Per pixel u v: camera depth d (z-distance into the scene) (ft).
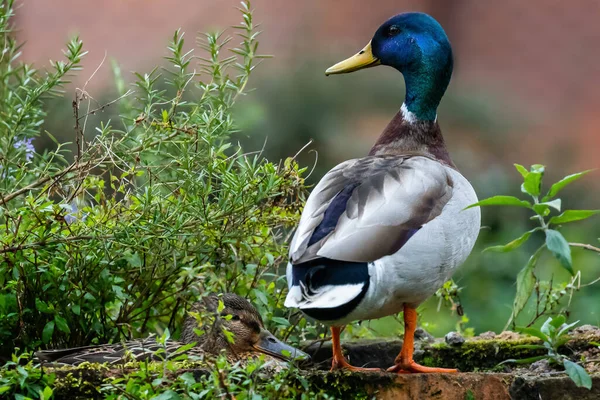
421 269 26.27
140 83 30.60
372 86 77.87
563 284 35.06
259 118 64.39
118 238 28.58
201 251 30.09
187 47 102.22
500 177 73.61
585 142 120.78
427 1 132.05
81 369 25.08
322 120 69.82
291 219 31.45
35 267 28.63
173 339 32.35
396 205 26.17
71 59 30.76
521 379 25.77
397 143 32.65
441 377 25.84
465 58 134.00
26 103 31.07
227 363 24.61
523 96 127.44
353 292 25.35
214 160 29.86
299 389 25.38
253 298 32.73
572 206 76.64
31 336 29.53
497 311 51.19
